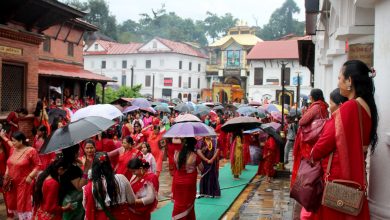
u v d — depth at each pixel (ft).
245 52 206.08
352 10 24.75
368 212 11.74
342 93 12.48
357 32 24.09
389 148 12.42
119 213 16.38
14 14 39.73
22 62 42.24
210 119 65.77
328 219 11.94
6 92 40.70
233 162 39.60
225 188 35.27
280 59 171.73
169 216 26.55
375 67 13.94
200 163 24.64
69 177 17.39
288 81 173.17
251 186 37.50
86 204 16.08
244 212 28.45
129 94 122.62
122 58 202.80
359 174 11.53
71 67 88.69
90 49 207.62
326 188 11.72
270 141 38.93
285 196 33.37
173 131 22.94
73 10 46.06
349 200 11.39
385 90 13.00
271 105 69.51
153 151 34.99
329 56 32.40
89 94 93.71
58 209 17.07
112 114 25.46
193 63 209.05
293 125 49.32
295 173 19.85
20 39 41.47
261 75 177.58
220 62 214.07
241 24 218.79
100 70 206.28
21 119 41.47
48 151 17.38
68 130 18.24
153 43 197.98
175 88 198.59
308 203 12.39
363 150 11.75
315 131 14.44
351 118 11.59
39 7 41.75
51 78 79.41
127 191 16.60
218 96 184.65
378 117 12.32
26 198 23.98
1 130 28.63
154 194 18.85
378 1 13.87
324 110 18.53
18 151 24.22
